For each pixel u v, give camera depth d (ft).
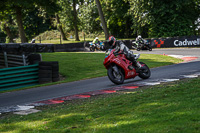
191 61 57.26
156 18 123.24
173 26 120.47
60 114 19.07
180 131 11.75
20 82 45.78
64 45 110.32
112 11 160.45
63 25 190.29
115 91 28.19
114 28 177.47
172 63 57.98
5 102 27.96
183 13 124.26
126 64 32.76
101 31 180.75
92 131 13.48
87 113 18.37
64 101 25.41
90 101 23.75
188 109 15.66
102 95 26.68
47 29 250.78
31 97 29.89
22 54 58.80
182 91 22.88
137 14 129.18
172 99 19.62
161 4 120.26
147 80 34.24
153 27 125.29
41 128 15.35
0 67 57.21
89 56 73.72
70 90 32.76
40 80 47.60
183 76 34.30
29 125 16.40
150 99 20.89
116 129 13.33
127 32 170.30
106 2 153.99
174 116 14.35
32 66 47.52
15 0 110.01
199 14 131.85
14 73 45.44
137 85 30.37
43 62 47.73
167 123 13.24
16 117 19.72
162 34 124.36
